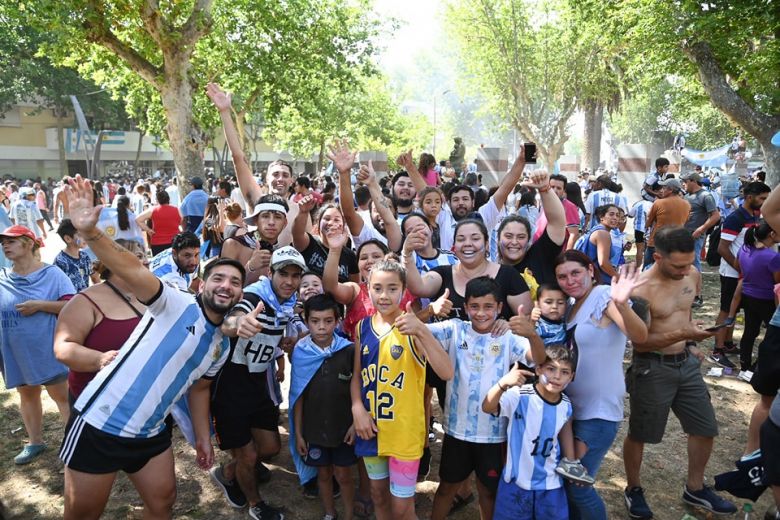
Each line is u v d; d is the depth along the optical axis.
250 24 19.25
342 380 3.58
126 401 2.84
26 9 13.42
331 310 3.61
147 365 2.85
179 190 15.75
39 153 40.28
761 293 5.79
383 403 3.21
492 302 3.18
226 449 3.72
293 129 33.06
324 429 3.57
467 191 5.96
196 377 3.05
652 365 3.68
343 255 4.88
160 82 15.09
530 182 4.15
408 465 3.17
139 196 17.02
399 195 6.58
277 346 3.86
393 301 3.28
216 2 17.70
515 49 27.52
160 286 2.82
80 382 3.30
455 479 3.36
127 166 43.91
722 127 43.16
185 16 16.92
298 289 4.02
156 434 3.01
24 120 39.56
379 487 3.33
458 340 3.30
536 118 32.34
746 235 5.87
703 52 13.55
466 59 30.25
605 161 46.72
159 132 22.95
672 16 12.70
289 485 4.32
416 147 43.31
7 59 32.44
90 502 2.91
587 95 29.19
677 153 19.36
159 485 3.06
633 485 3.93
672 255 3.46
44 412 5.52
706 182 12.37
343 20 20.22
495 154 19.86
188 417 3.67
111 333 3.18
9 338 4.36
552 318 3.42
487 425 3.21
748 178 19.25
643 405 3.73
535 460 3.07
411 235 3.76
